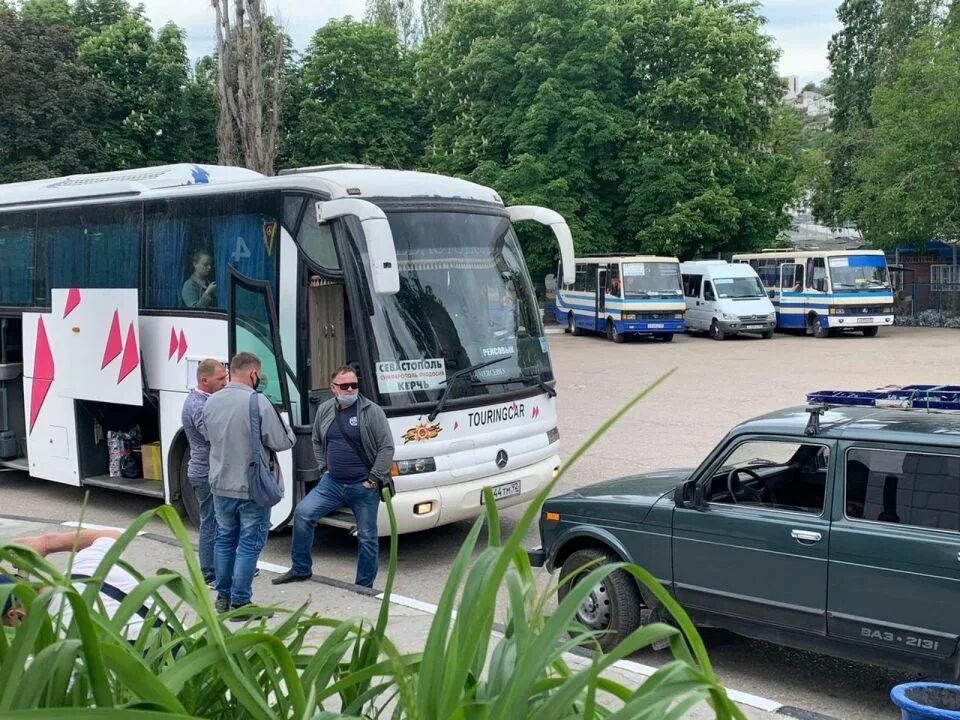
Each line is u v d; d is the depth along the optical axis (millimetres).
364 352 8695
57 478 11672
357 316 8703
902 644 5477
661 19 38375
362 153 40594
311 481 9211
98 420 11562
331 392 9367
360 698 2488
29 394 11930
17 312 12102
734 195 38594
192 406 8375
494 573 1995
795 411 6566
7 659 1926
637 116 38156
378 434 8000
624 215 38531
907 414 6125
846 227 49500
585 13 37500
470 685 2273
